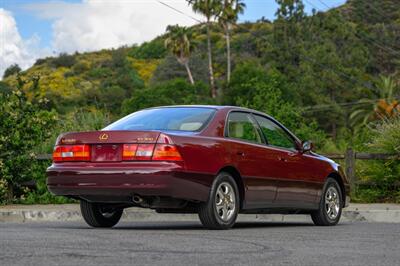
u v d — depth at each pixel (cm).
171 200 852
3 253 585
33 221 1191
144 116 923
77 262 536
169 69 11956
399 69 10506
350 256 602
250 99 7556
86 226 990
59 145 893
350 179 1588
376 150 1667
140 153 836
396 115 1752
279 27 9925
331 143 2567
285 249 647
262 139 968
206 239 723
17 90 1590
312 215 1068
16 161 1523
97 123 1756
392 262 568
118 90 11606
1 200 1508
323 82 9225
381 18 13350
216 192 870
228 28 9469
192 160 845
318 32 9950
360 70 9688
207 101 8238
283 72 9650
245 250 631
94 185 852
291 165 997
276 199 969
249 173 920
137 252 601
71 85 13300
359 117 7606
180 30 9481
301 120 2681
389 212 1271
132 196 843
